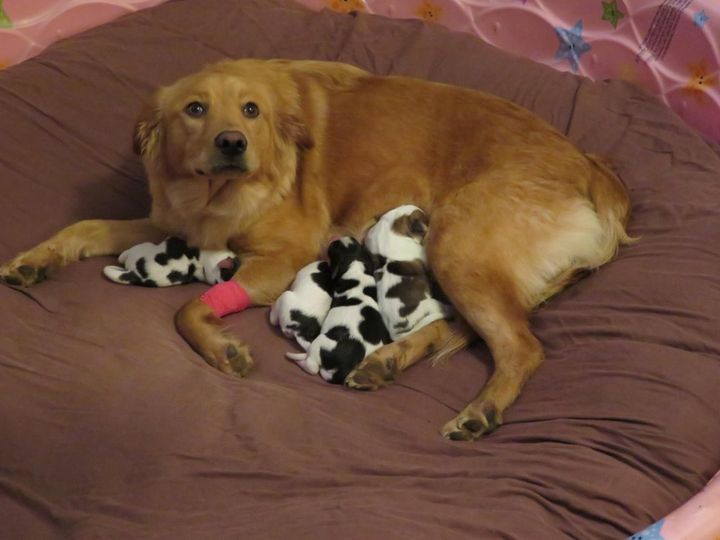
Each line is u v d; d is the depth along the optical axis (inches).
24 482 55.0
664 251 65.9
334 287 64.9
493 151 67.1
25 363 59.3
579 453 55.4
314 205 70.4
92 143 75.7
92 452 55.3
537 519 51.8
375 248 65.5
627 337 61.3
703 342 60.2
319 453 55.9
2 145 73.5
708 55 79.6
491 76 82.1
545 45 88.9
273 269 67.8
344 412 59.2
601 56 86.1
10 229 70.7
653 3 82.0
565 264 65.5
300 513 51.6
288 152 68.9
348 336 61.9
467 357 63.9
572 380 59.9
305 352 63.5
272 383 61.2
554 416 58.5
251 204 67.8
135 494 53.9
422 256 65.6
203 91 64.9
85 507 53.7
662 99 83.0
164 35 83.0
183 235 70.2
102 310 63.9
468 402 61.3
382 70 84.1
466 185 66.7
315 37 86.3
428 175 68.8
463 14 91.4
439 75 83.0
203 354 62.4
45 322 63.1
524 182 65.5
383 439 58.1
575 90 81.2
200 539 50.8
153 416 56.4
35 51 85.7
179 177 67.8
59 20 85.7
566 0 86.4
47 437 55.9
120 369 59.1
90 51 80.0
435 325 64.4
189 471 54.5
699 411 57.0
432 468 55.1
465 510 52.0
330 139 70.4
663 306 62.2
